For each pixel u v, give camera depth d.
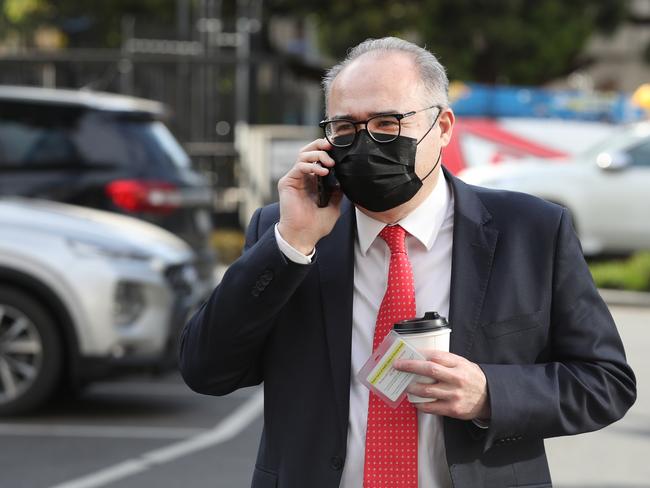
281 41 95.50
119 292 20.67
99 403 22.58
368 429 7.67
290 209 7.69
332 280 7.88
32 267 20.52
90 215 21.98
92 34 81.94
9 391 20.81
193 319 8.19
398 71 7.59
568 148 49.62
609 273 41.28
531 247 7.91
